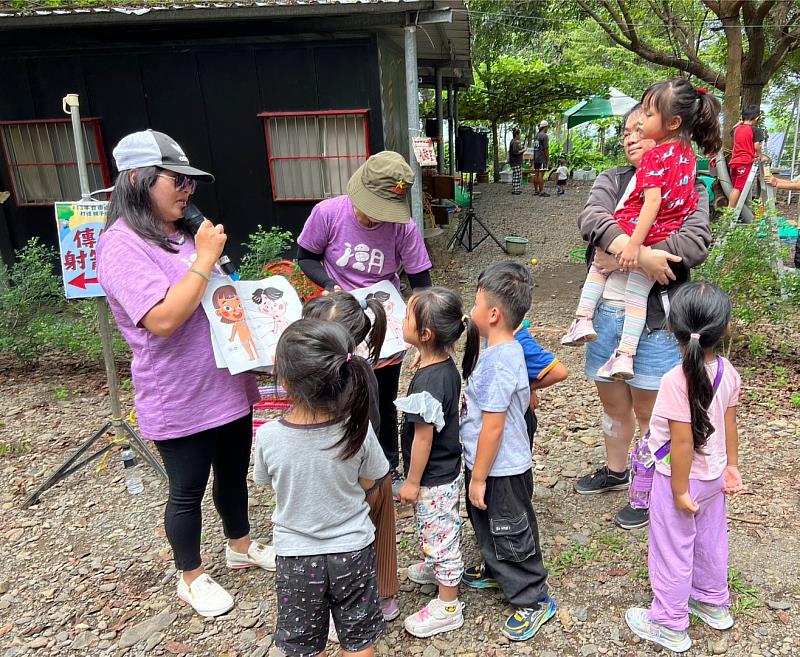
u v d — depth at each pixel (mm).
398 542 3018
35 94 7242
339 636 2086
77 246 3361
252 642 2451
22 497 3607
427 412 2215
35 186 7566
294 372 1862
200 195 7535
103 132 7352
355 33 6902
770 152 16297
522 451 2348
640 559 2801
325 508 1968
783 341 5320
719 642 2336
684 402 2105
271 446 1961
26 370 5605
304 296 4441
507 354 2273
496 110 18047
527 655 2324
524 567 2381
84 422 4543
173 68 7121
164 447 2424
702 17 14562
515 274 2279
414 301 2320
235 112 7242
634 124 2662
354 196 2775
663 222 2594
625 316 2758
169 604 2693
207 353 2408
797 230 5938
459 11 7348
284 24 6766
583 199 14758
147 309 2150
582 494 3354
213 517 3336
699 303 2037
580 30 19375
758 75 12188
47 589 2824
